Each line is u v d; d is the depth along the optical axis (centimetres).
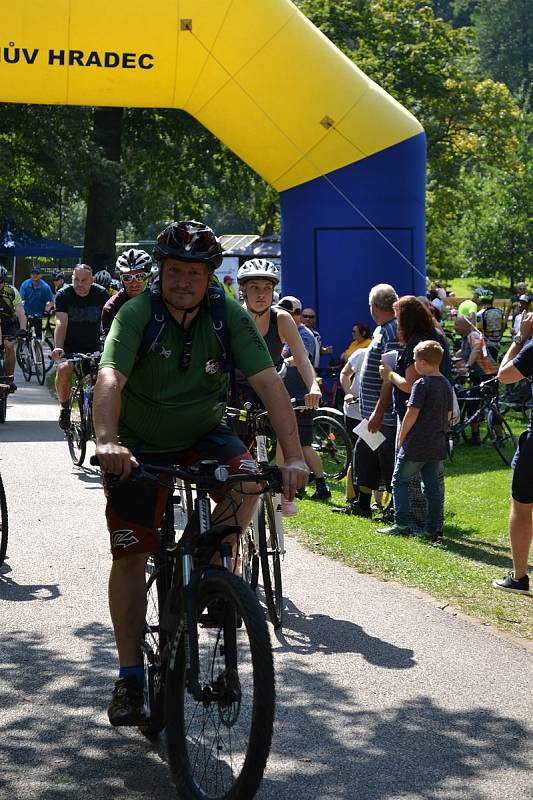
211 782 437
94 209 3728
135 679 496
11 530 1011
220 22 1750
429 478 1045
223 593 427
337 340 1944
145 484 479
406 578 867
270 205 5028
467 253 6294
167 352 478
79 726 547
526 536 835
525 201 6191
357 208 1894
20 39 1709
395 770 499
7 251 4650
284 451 475
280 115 1834
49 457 1455
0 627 713
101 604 769
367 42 4762
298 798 468
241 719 425
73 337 1383
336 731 545
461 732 546
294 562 920
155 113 4100
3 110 3334
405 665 650
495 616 764
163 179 4475
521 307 2280
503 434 1755
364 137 1870
